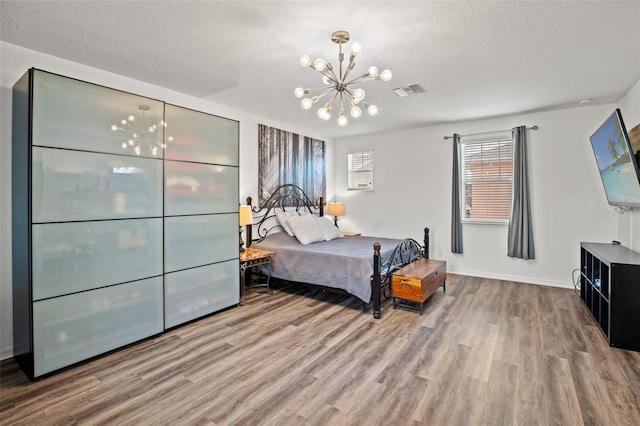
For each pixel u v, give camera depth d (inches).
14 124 100.0
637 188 110.5
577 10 82.0
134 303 110.9
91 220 100.6
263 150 195.6
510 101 159.3
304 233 184.2
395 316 135.6
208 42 101.1
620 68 118.2
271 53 109.0
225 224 141.9
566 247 175.6
